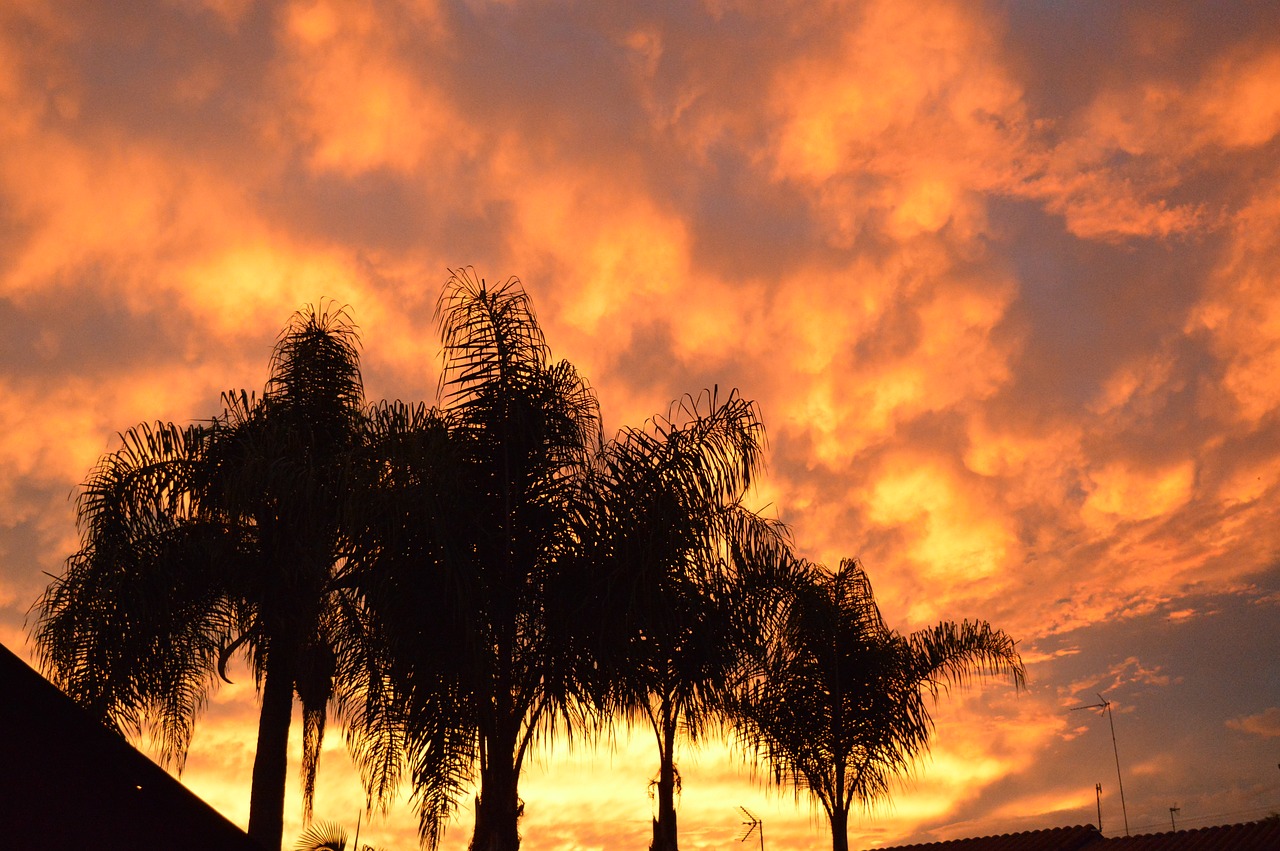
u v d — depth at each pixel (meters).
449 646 10.22
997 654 16.30
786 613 12.18
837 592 16.19
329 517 11.74
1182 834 17.06
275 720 12.12
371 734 11.30
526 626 10.54
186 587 12.00
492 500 10.88
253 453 11.97
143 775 6.54
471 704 10.27
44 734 6.45
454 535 10.38
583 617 10.35
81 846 6.39
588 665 10.30
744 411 11.14
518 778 10.22
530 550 10.71
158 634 11.82
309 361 13.59
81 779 6.49
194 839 6.71
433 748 10.27
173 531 12.22
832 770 15.66
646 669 10.48
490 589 10.45
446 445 10.73
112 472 12.46
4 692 6.36
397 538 10.34
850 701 15.76
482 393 11.27
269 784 11.93
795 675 15.71
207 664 12.28
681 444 10.89
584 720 10.41
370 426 11.98
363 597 10.91
